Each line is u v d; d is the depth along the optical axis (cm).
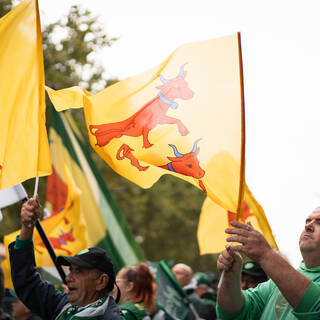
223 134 924
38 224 1045
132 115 972
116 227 1534
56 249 1495
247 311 898
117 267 1511
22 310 1433
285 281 779
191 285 1919
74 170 1542
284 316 845
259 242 799
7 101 991
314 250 851
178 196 6238
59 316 944
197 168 927
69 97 997
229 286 875
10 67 997
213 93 942
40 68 995
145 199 5244
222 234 1422
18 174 969
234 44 948
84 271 907
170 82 967
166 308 1711
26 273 977
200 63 958
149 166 962
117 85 987
